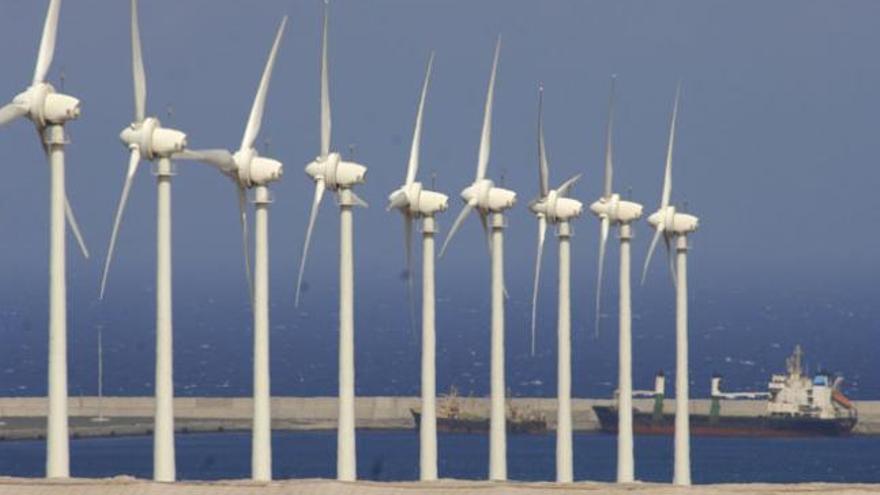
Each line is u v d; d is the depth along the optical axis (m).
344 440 172.25
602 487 157.38
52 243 152.12
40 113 150.88
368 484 154.75
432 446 180.12
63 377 152.75
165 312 156.75
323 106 171.88
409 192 180.12
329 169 172.00
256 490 152.00
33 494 149.38
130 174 156.12
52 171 151.88
